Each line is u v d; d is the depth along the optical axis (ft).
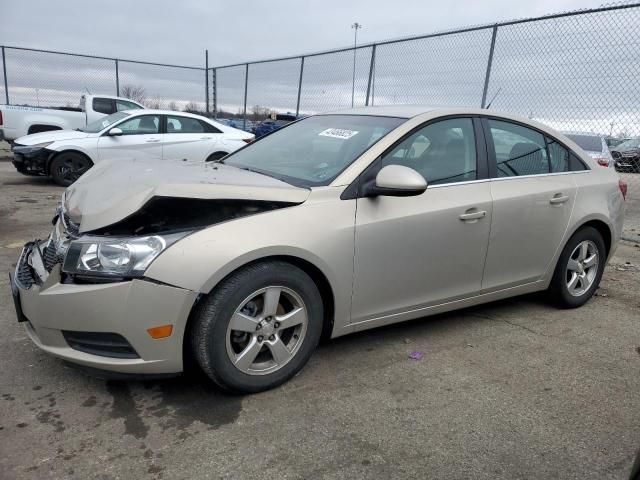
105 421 8.35
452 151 11.35
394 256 10.20
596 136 35.06
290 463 7.57
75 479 7.07
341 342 11.51
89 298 7.92
